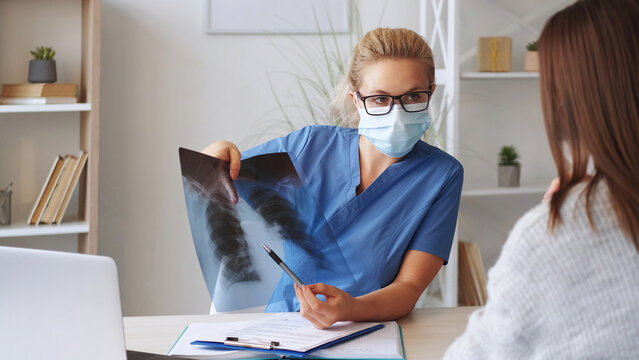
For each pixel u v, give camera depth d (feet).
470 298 8.81
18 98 7.45
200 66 8.60
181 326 4.32
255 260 4.61
